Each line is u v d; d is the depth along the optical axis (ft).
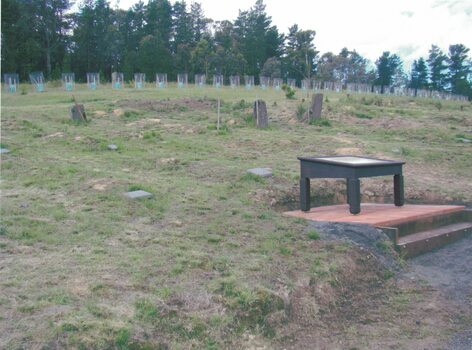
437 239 23.86
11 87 102.06
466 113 85.92
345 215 25.00
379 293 18.45
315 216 25.21
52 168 31.09
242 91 117.80
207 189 28.60
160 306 14.02
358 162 25.64
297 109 64.44
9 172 30.25
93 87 115.85
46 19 187.32
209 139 46.65
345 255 19.62
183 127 51.67
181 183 29.66
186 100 71.00
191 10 257.14
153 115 59.67
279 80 160.04
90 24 197.77
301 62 193.16
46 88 113.39
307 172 26.53
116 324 12.78
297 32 245.65
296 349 14.29
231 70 203.21
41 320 12.67
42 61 191.62
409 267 20.95
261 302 15.12
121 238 19.67
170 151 40.19
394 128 60.44
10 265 16.38
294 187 31.24
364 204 29.53
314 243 20.52
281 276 17.04
